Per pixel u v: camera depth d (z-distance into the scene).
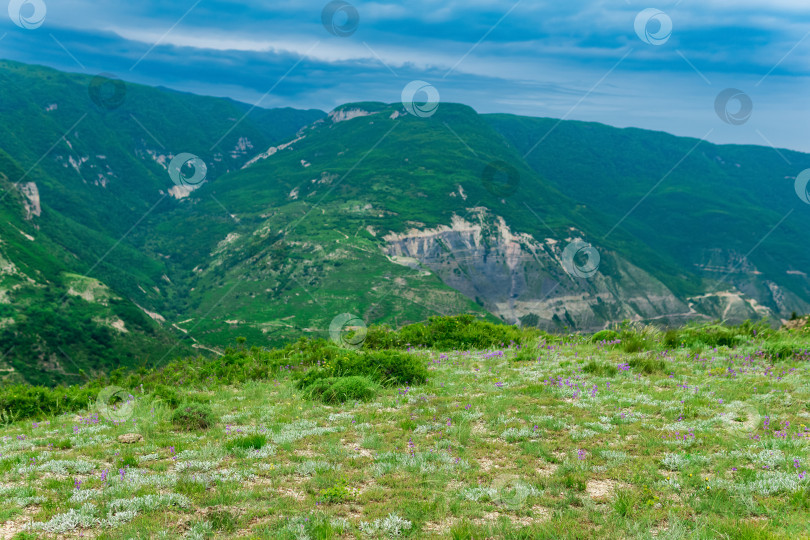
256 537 5.74
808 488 6.30
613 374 13.28
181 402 13.20
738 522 5.57
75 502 6.83
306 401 12.75
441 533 5.82
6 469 8.41
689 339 17.56
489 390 12.16
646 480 6.88
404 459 8.09
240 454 8.76
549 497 6.62
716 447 7.93
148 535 5.83
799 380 11.36
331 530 5.76
